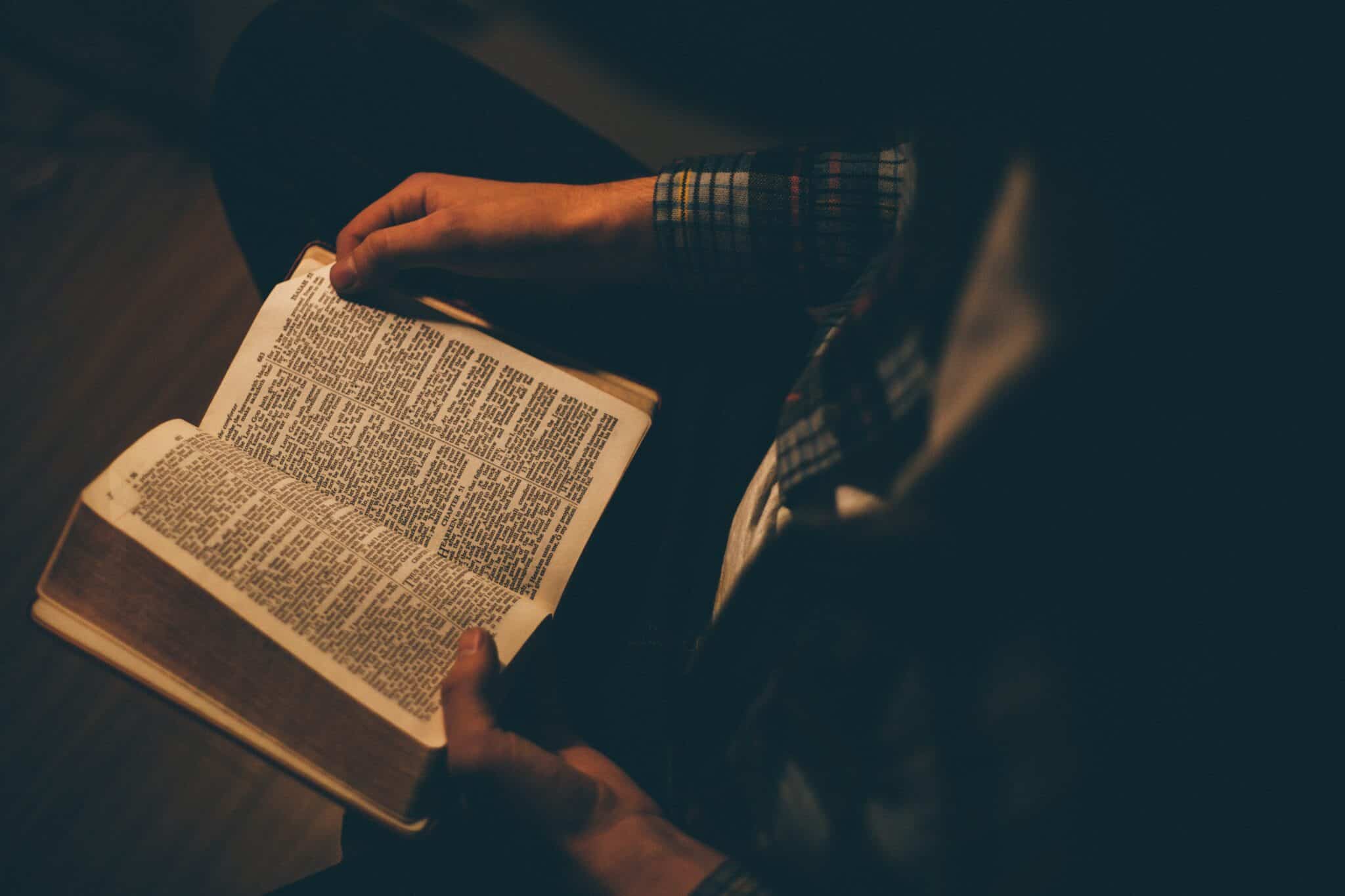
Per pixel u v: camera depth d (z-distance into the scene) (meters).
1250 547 0.56
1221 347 0.55
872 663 0.61
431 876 0.75
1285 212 0.54
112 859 1.10
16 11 1.50
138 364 1.40
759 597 0.68
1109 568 0.57
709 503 0.89
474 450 0.80
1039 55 0.57
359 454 0.80
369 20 0.92
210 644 0.73
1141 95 0.56
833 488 0.62
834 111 0.95
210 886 1.10
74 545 0.74
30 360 1.37
